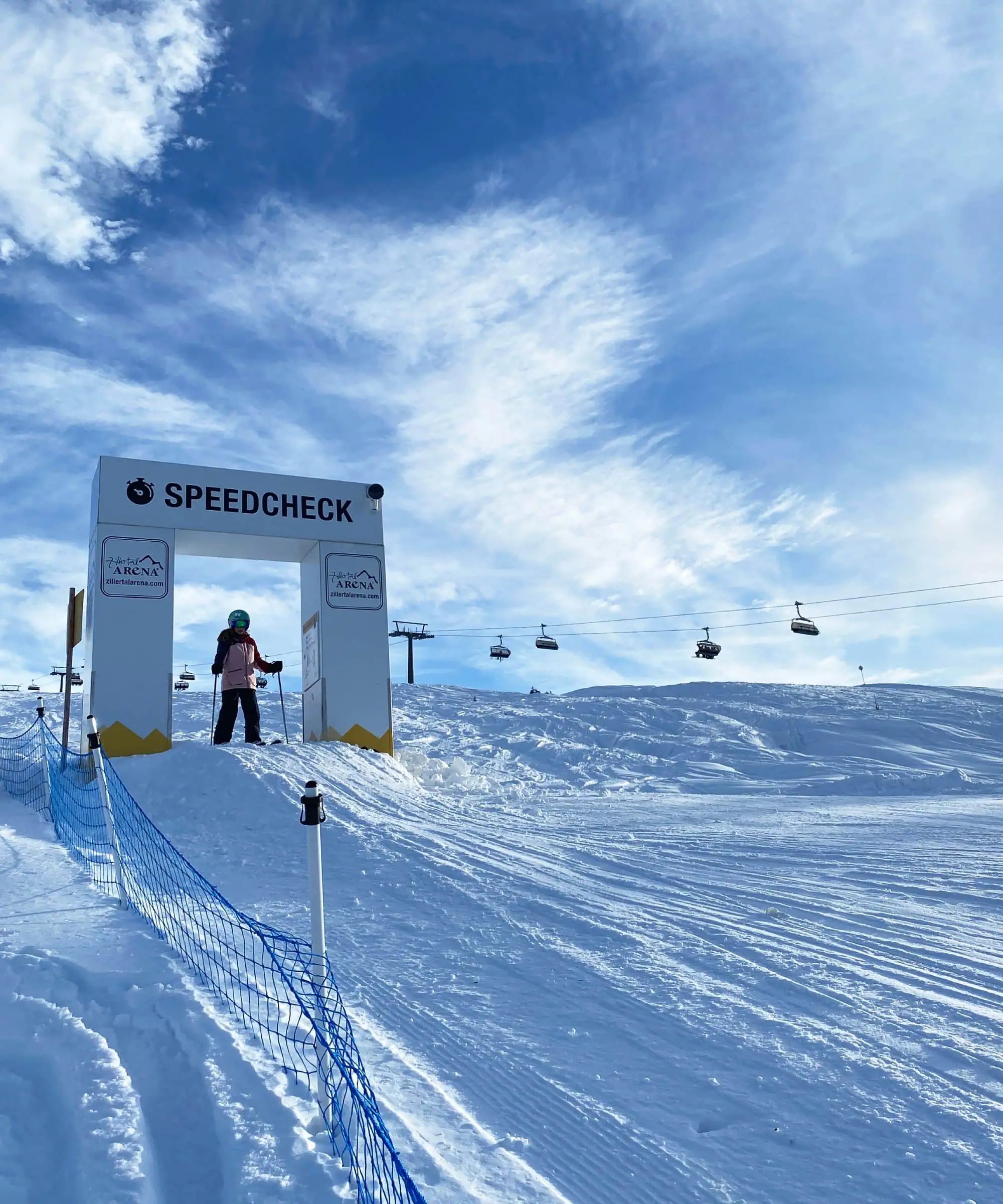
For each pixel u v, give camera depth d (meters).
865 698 28.47
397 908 5.79
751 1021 3.88
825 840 8.15
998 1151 2.86
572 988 4.35
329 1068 3.06
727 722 23.00
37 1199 2.60
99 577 11.77
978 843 7.91
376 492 13.61
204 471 12.73
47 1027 3.49
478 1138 3.02
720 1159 2.91
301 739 15.38
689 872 6.73
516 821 9.34
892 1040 3.65
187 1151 2.89
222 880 6.57
